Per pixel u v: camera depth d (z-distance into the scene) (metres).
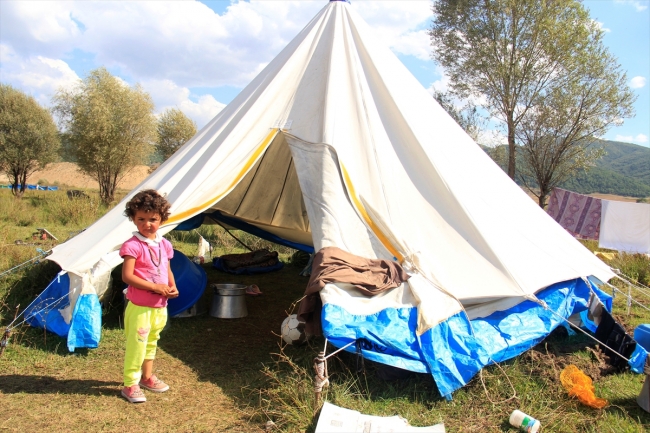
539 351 4.23
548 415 3.26
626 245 12.81
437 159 4.77
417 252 4.12
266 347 4.59
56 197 17.84
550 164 19.27
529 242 4.69
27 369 3.80
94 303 4.18
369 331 3.53
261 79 5.76
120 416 3.19
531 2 18.17
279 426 3.08
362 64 5.43
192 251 9.22
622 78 18.06
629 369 4.18
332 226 4.09
